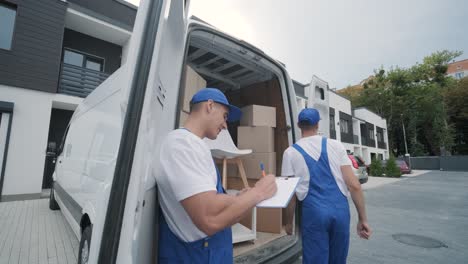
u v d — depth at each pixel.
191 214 0.92
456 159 26.47
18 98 6.66
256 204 1.08
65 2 7.71
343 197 1.79
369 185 12.09
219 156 2.85
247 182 2.89
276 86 3.05
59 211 5.19
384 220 5.45
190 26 1.80
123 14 9.41
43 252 3.22
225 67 2.95
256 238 2.55
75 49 9.05
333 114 20.64
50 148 4.67
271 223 2.73
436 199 8.20
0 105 6.26
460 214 6.04
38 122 6.89
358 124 25.03
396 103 35.16
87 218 2.35
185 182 0.93
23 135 6.64
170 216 1.09
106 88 2.51
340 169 1.82
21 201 6.27
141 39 1.00
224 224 0.93
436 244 3.91
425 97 32.94
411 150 34.66
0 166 6.26
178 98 1.45
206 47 2.35
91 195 2.19
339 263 1.72
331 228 1.72
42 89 7.05
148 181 1.04
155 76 0.98
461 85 33.66
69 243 3.52
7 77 6.54
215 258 1.05
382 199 8.23
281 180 1.39
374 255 3.48
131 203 0.89
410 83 35.88
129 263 0.85
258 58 2.60
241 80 3.33
